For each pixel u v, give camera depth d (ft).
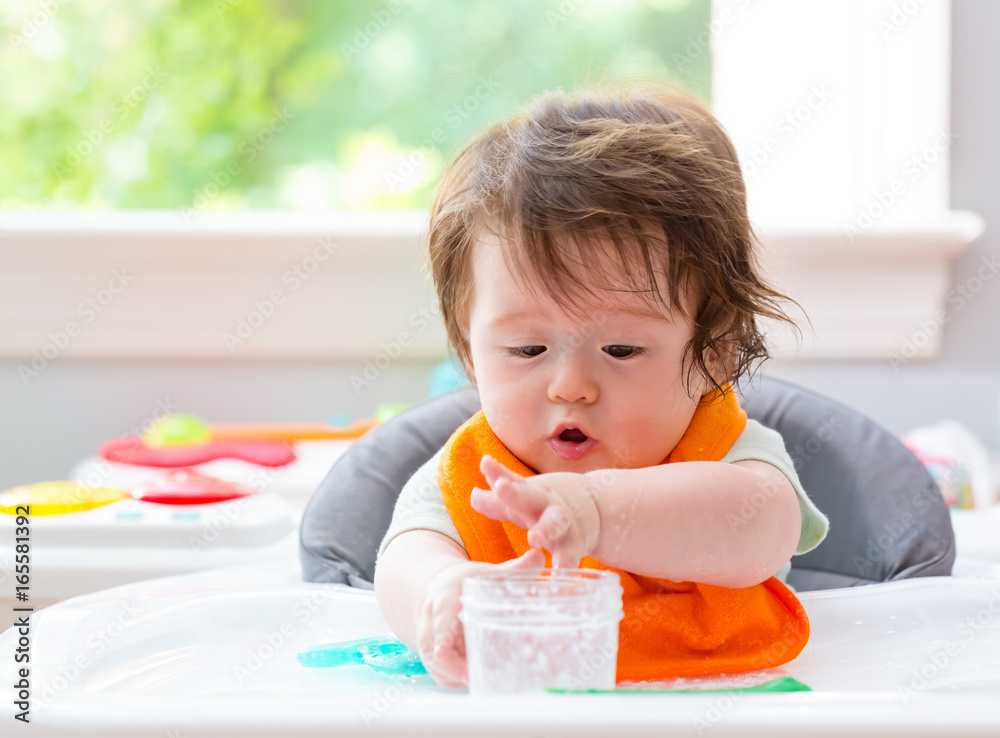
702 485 1.83
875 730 1.18
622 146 2.06
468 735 1.17
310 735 1.19
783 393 2.94
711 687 1.78
